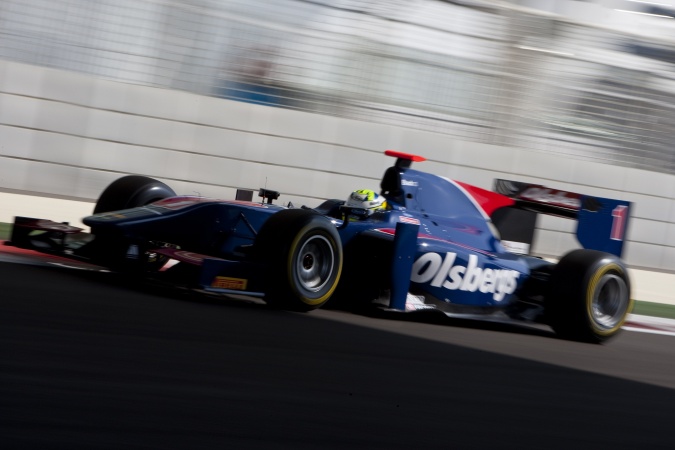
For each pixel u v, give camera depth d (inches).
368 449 462.6
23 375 490.9
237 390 530.0
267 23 1635.1
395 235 897.5
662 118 1877.5
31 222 917.2
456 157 1748.3
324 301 858.1
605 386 725.9
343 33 1673.2
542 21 1780.3
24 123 1504.7
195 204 892.6
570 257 984.3
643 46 1849.2
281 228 829.8
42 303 690.8
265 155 1649.9
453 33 1736.0
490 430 534.3
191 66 1600.6
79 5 1526.8
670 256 1930.4
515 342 904.3
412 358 716.7
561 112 1807.3
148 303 766.5
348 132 1692.9
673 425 621.3
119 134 1565.0
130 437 422.9
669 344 1047.0
